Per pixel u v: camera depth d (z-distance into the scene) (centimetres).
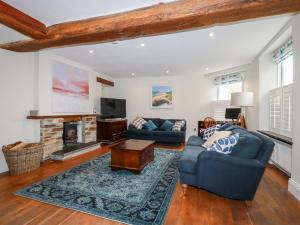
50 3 198
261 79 402
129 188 260
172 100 661
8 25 214
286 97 316
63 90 445
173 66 521
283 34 287
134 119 645
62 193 242
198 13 182
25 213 198
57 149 414
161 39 321
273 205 220
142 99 690
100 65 515
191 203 223
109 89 721
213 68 545
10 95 344
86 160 394
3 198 229
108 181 283
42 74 391
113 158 327
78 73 494
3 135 332
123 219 188
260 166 208
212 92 620
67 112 459
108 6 203
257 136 246
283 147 319
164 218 191
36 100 384
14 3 199
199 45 353
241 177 216
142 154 329
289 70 337
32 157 325
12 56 346
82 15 224
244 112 523
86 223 182
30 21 227
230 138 238
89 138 520
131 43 342
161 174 315
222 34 302
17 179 290
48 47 291
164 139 553
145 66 524
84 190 252
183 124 586
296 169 241
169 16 192
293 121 246
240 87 548
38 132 381
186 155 270
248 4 167
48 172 321
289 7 168
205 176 232
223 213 203
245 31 292
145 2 195
